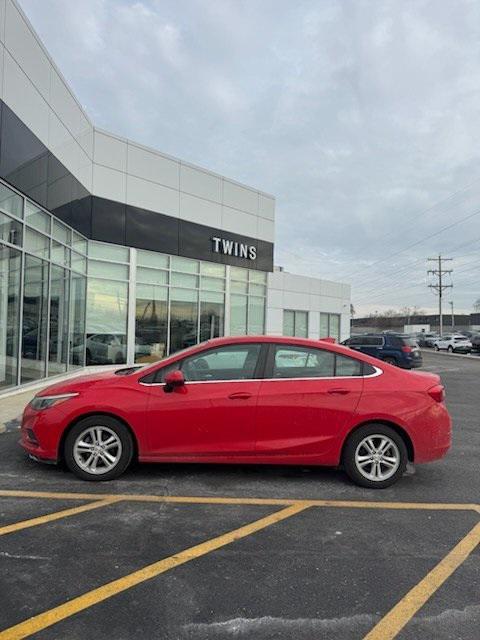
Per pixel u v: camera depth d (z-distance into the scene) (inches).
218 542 151.9
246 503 185.8
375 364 213.9
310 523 168.2
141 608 116.0
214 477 215.8
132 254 644.7
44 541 150.3
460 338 1865.2
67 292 536.7
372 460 206.5
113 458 206.4
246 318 838.5
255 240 847.7
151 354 671.8
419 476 224.7
